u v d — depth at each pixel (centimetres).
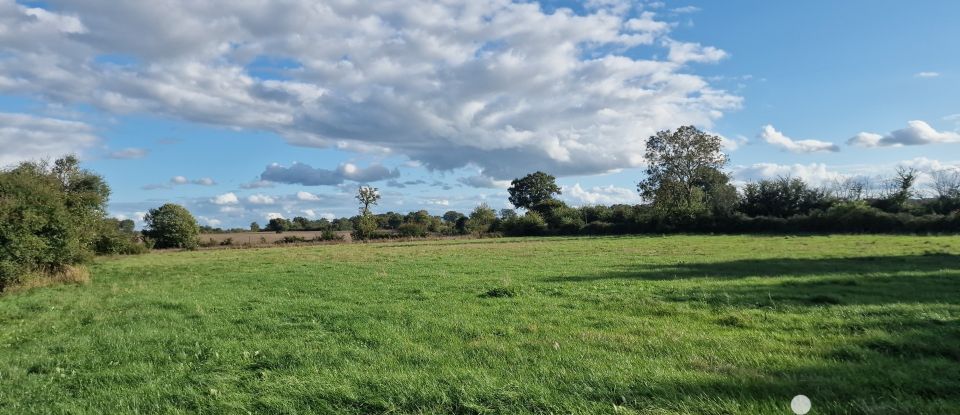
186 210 6725
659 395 506
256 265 3131
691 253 2988
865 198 5522
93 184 3991
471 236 7625
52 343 950
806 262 2205
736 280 1591
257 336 923
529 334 869
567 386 550
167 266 3341
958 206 4931
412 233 7888
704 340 769
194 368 720
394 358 725
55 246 2302
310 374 650
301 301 1389
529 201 12938
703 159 6825
